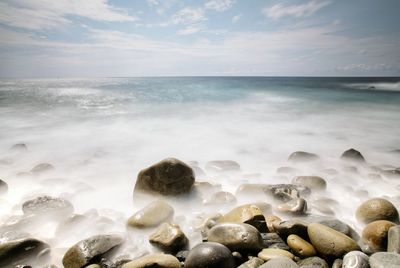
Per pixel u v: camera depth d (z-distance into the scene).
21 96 25.66
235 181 5.99
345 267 2.88
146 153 8.45
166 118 14.23
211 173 6.52
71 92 31.97
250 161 7.75
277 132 11.37
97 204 5.08
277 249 3.35
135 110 16.75
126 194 5.54
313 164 7.26
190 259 3.01
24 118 14.09
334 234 3.31
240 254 3.26
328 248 3.19
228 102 20.59
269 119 14.14
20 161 7.73
